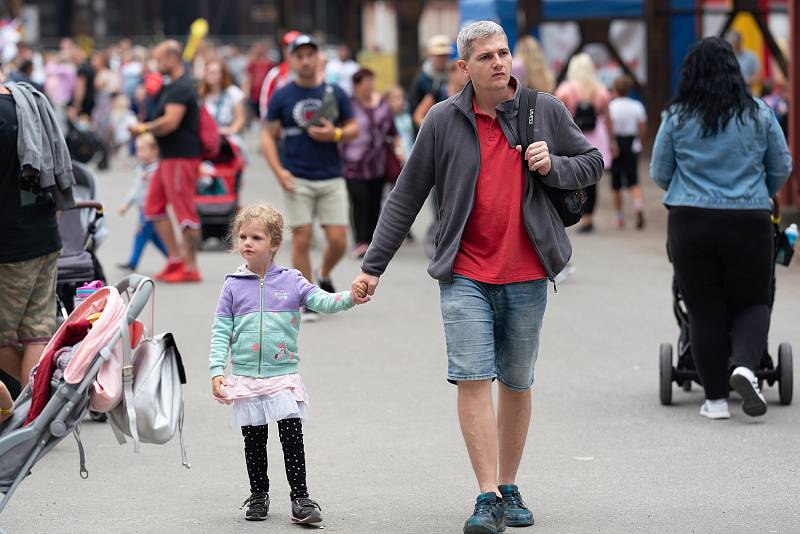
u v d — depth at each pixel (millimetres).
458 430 21422
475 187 15758
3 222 19125
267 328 16406
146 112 38938
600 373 25781
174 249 38344
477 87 15703
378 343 29062
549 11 68000
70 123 75438
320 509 16844
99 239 24359
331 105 31828
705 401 22734
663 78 68125
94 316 15609
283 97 32000
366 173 42281
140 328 15789
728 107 21234
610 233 48312
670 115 21625
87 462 19641
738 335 21625
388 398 23766
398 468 19156
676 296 23016
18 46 57625
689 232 21453
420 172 16141
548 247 15805
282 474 18906
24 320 19766
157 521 16703
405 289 36844
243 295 16500
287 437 16469
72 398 15031
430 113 16094
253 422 16344
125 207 40062
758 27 67562
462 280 15836
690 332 22125
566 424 21734
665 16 67688
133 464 19516
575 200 15992
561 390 24312
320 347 28641
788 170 21516
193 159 37750
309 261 32781
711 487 18047
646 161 68125
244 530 16266
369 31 116062
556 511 16953
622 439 20719
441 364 26750
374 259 16266
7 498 15000
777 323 30172
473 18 69625
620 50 68312
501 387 16453
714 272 21688
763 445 20188
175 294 36000
